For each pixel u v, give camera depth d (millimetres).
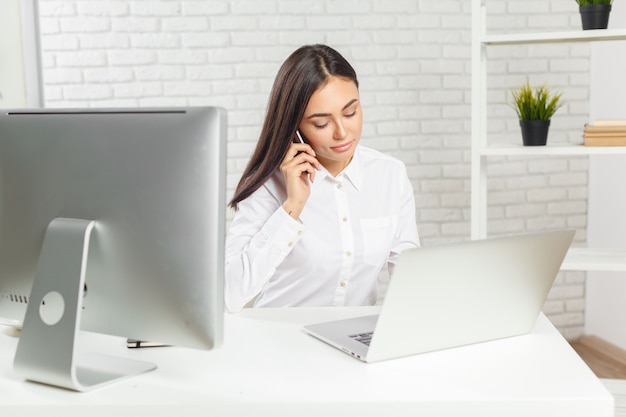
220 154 1156
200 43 3896
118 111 1230
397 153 4027
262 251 1714
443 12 3975
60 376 1182
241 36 3908
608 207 3865
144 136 1194
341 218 2000
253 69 3928
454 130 4035
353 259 2000
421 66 3990
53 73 3850
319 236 1985
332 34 3939
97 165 1229
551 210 4105
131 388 1186
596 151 2740
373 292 2076
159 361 1321
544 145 2918
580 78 4031
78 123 1250
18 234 1309
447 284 1275
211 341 1175
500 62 4004
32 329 1232
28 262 1304
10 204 1312
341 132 1802
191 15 3883
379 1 3941
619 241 3746
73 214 1255
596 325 4000
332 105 1784
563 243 1372
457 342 1354
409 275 1221
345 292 2020
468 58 4008
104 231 1229
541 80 4023
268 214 1923
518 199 4086
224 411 1118
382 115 4000
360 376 1214
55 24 3828
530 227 4102
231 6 3889
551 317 4109
